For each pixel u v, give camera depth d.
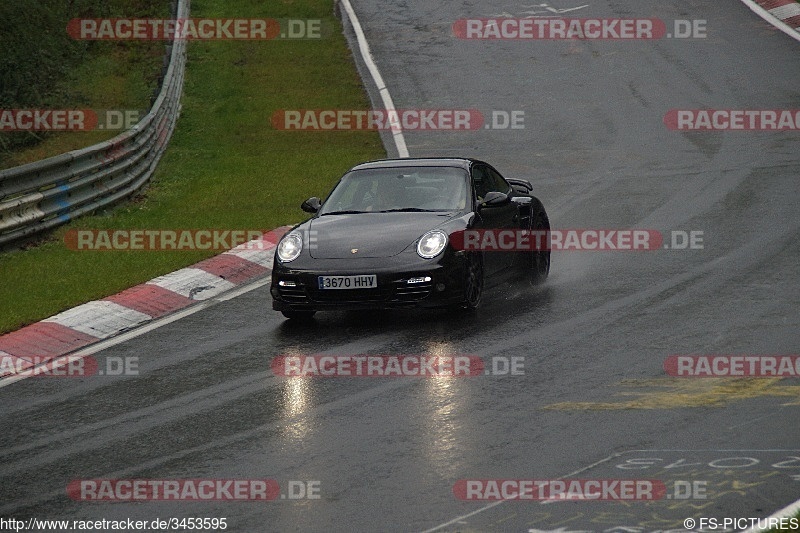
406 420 25.52
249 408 27.33
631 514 19.22
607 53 99.06
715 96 84.19
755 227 48.34
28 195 50.59
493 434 24.12
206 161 73.69
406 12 117.75
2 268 46.03
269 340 34.53
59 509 21.11
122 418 27.22
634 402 25.98
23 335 35.53
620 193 59.09
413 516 19.66
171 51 89.81
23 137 81.69
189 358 32.88
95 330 36.75
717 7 112.69
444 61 99.88
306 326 36.28
